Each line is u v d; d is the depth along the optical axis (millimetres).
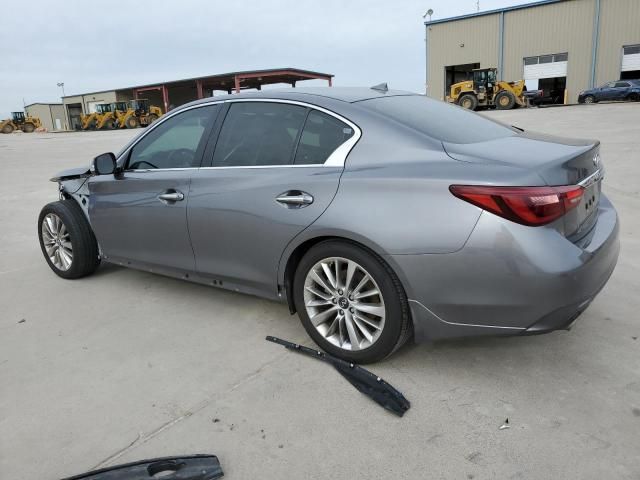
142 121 42000
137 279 4293
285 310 3547
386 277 2527
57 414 2469
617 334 3014
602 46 31859
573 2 32156
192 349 3047
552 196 2236
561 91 34250
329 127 2830
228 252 3146
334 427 2301
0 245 5598
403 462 2078
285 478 2020
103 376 2789
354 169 2639
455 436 2215
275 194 2850
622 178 7359
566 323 2346
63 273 4316
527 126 15148
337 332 2854
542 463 2041
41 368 2898
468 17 36281
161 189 3432
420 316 2498
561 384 2553
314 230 2686
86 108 66750
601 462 2031
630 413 2314
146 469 2020
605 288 3668
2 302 3898
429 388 2562
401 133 2645
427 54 39031
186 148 3412
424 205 2377
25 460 2172
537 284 2219
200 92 48844
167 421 2387
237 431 2299
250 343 3092
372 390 2529
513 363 2756
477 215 2273
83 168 4324
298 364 2828
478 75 28953
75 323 3475
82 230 4125
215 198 3121
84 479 1973
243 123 3176
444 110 3178
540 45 33969
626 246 4559
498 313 2330
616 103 27312
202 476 2008
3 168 12805
